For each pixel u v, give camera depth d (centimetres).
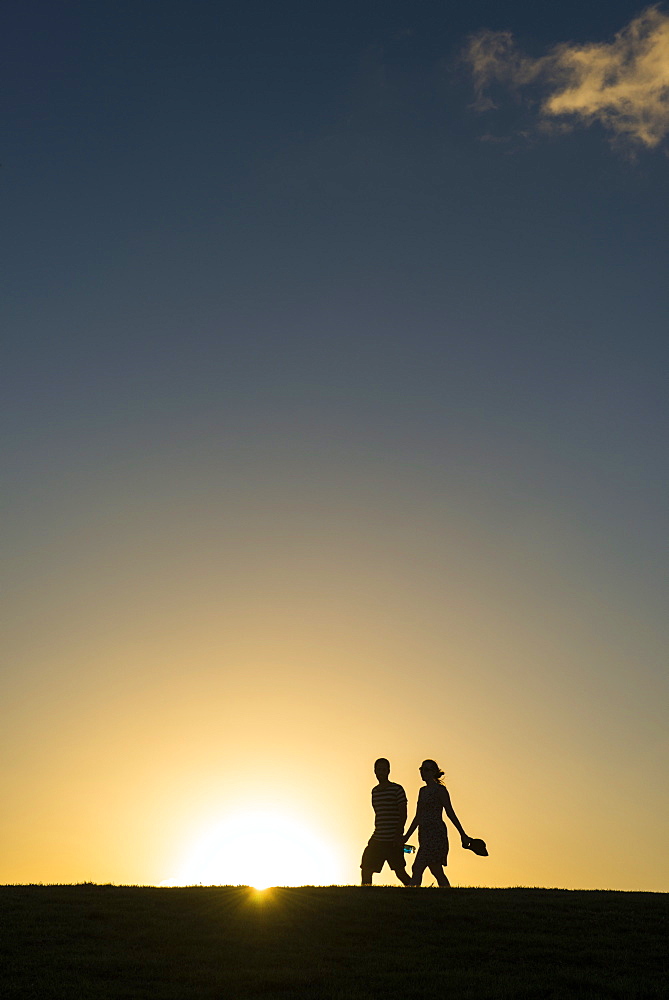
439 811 2147
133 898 1969
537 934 1706
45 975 1431
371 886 2147
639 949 1633
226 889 2081
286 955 1567
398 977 1456
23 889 2098
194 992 1380
